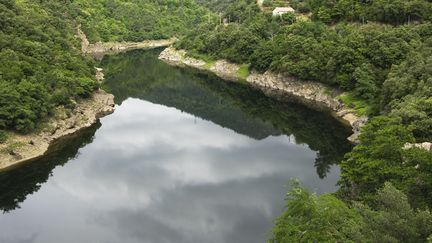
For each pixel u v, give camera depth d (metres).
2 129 70.19
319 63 109.31
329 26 135.25
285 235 30.84
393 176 38.72
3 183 61.22
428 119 54.59
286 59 121.19
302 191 32.50
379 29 108.88
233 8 196.50
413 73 73.12
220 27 182.00
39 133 75.12
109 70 164.12
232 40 161.00
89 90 100.50
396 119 50.78
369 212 28.47
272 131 88.25
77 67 104.81
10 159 66.62
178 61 185.50
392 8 114.88
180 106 116.88
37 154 70.25
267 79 130.75
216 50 169.50
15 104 71.19
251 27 152.75
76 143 79.19
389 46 97.00
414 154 37.75
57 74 90.50
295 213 31.61
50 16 146.75
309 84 114.56
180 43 195.12
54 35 119.75
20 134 71.81
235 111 109.44
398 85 72.44
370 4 126.00
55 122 80.44
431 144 47.09
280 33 141.38
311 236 29.36
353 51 99.12
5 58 83.12
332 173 62.66
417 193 35.09
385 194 26.48
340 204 33.22
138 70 167.25
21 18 109.00
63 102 86.44
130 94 129.88
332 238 28.70
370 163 40.72
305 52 117.50
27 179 62.97
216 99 124.25
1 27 100.62
